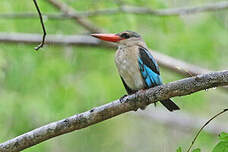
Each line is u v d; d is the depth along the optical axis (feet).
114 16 40.01
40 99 40.93
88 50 44.24
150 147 49.42
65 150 44.73
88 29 41.98
